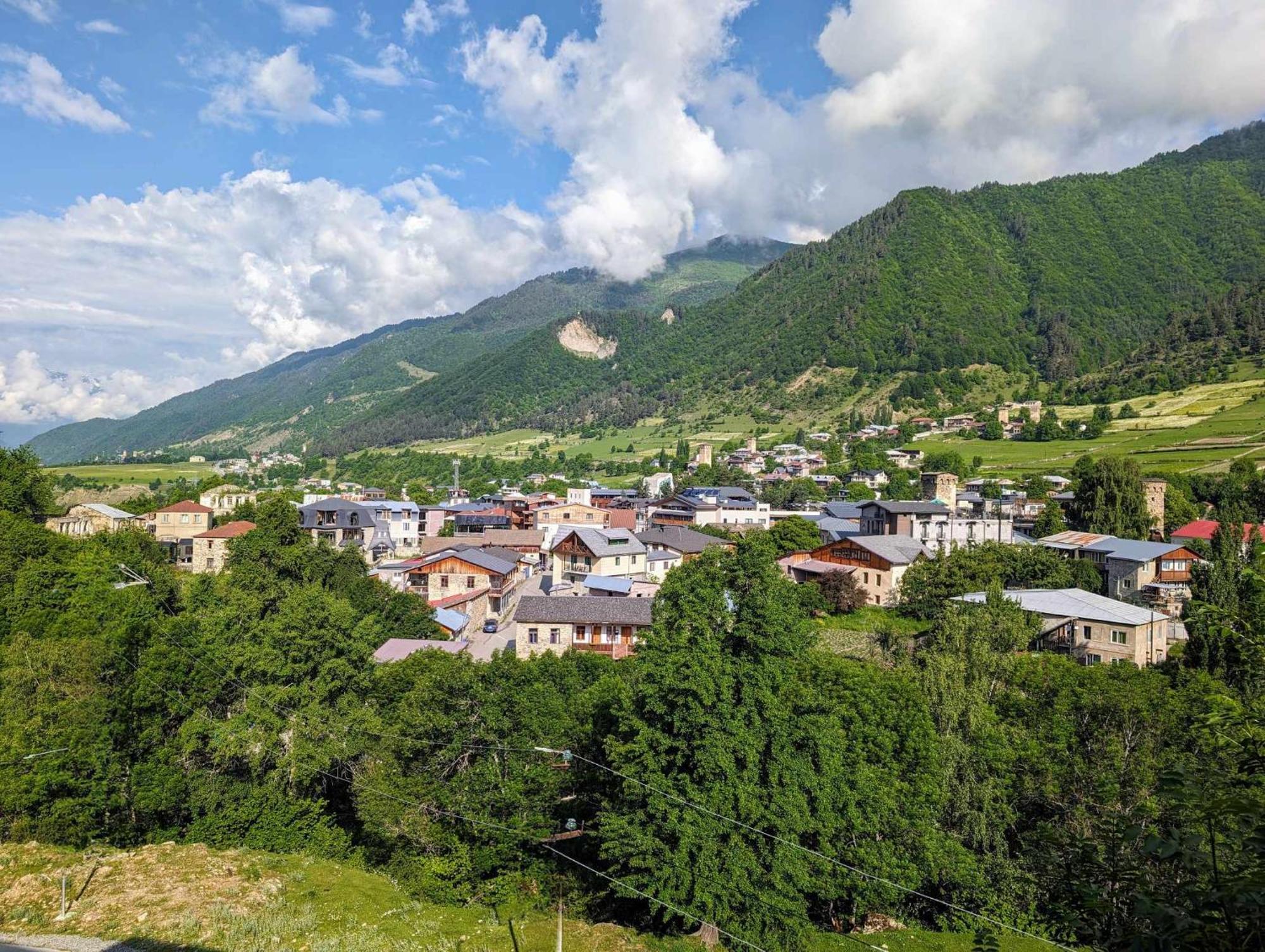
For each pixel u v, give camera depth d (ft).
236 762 114.01
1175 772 30.81
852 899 101.19
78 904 71.97
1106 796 106.11
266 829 105.40
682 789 86.99
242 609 136.15
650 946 86.58
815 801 90.02
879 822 98.53
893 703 109.81
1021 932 93.15
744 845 83.61
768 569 94.58
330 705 123.85
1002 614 177.37
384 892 89.30
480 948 76.79
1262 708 34.86
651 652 94.27
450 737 106.01
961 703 114.62
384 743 111.96
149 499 441.27
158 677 113.80
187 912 71.26
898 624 233.55
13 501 260.42
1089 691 122.93
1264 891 24.48
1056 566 243.60
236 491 437.17
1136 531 301.22
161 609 169.99
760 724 87.76
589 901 98.17
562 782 104.32
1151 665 159.43
